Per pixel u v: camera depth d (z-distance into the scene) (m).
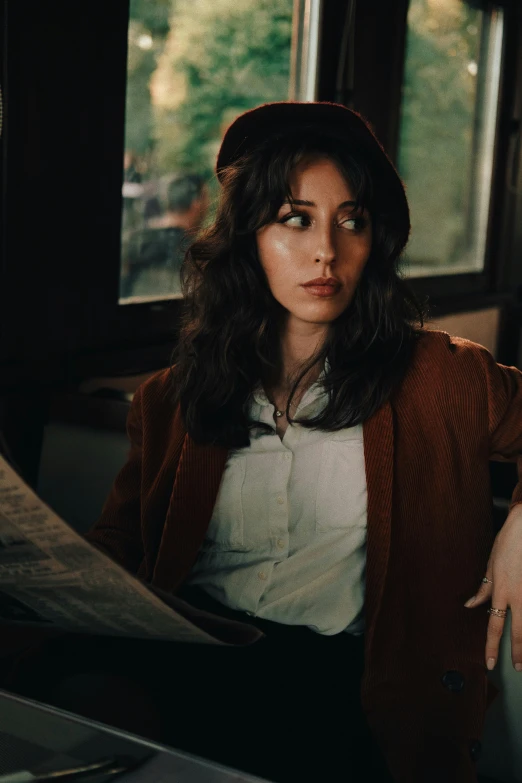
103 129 1.91
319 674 1.02
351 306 1.08
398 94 3.12
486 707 1.03
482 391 1.06
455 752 0.94
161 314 2.19
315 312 1.03
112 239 1.99
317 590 1.05
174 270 2.25
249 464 1.08
